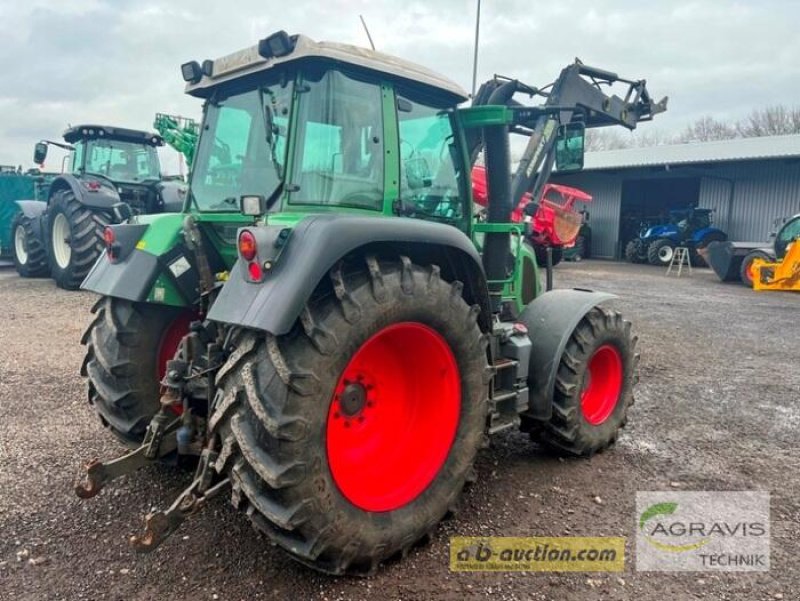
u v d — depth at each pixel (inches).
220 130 124.3
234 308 88.4
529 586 96.6
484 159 139.7
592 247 935.7
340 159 106.7
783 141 714.8
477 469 138.6
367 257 95.1
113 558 99.8
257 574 96.7
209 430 90.9
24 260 431.2
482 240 142.9
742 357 259.3
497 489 129.1
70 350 231.8
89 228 348.8
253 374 86.1
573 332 139.9
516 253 157.6
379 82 111.4
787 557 106.0
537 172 171.0
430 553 104.9
